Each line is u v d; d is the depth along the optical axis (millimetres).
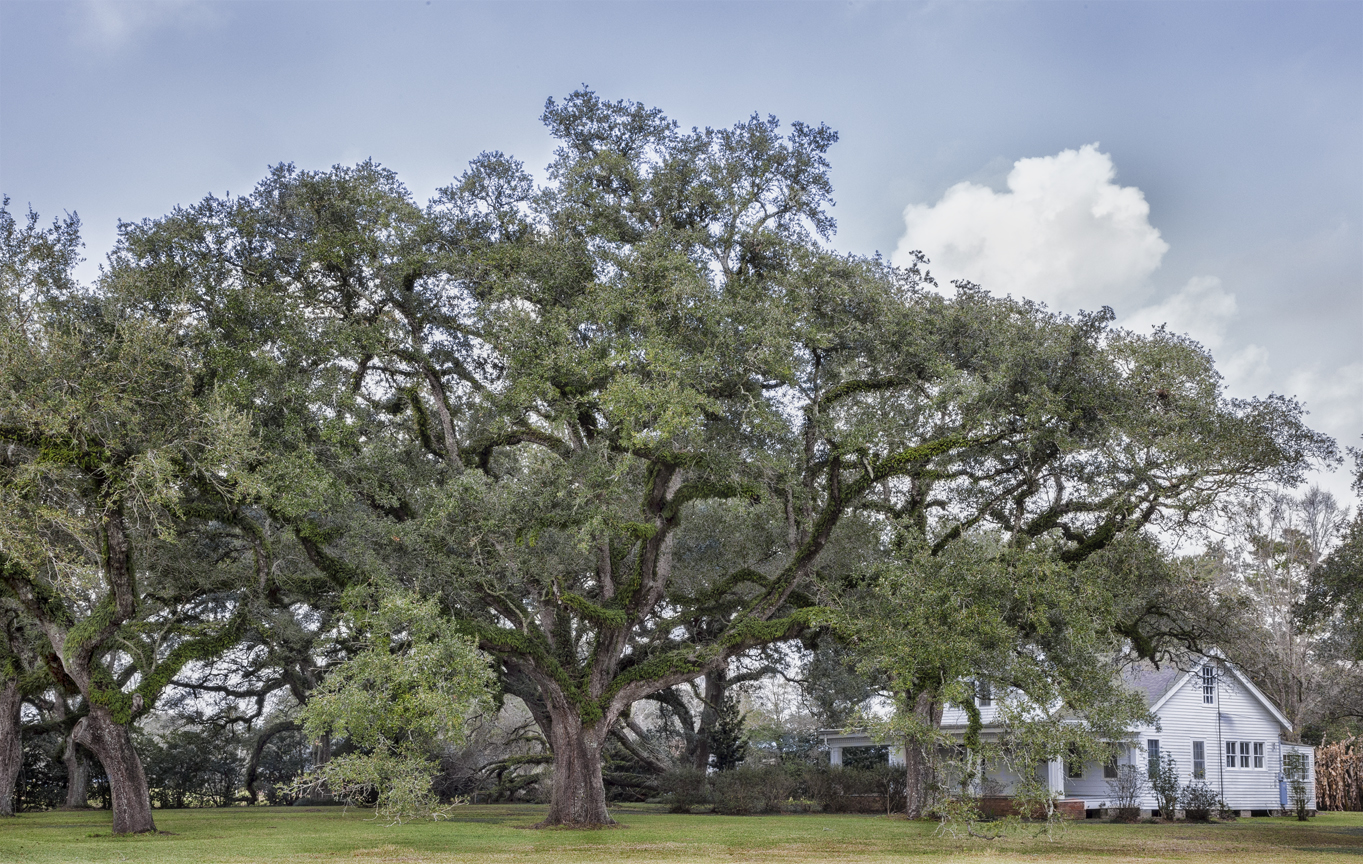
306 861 15203
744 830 22969
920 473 23406
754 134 21219
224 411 17078
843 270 20234
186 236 19234
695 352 19594
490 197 21734
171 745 41750
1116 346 20344
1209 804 31969
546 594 21891
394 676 16859
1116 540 22625
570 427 22203
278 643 29469
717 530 27297
